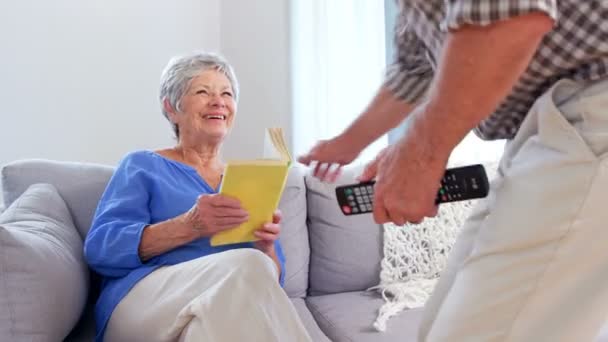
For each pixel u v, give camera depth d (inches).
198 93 66.6
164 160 66.1
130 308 51.7
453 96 26.2
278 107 112.0
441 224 77.5
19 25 96.3
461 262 32.9
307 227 77.2
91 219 65.6
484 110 26.4
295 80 107.3
